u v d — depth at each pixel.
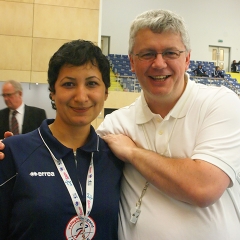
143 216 1.26
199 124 1.29
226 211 1.26
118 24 11.23
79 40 1.17
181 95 1.35
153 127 1.40
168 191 1.19
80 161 1.19
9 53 6.68
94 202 1.14
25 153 1.13
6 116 3.18
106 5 11.13
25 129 3.18
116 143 1.34
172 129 1.34
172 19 1.23
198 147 1.23
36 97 5.40
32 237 1.04
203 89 1.38
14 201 1.08
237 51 12.53
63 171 1.13
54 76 1.14
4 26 6.66
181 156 1.31
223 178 1.14
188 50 1.31
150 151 1.29
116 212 1.19
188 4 11.89
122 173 1.38
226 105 1.27
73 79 1.11
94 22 7.01
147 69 1.28
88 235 1.11
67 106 1.13
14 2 6.70
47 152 1.15
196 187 1.13
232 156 1.17
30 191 1.06
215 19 12.23
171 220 1.22
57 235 1.05
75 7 6.93
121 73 10.27
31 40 6.76
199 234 1.19
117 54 11.12
